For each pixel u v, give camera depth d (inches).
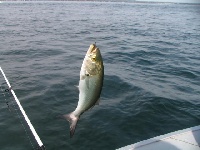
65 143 247.8
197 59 641.6
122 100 343.9
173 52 718.5
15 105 322.0
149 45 817.5
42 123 281.6
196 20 2005.4
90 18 1793.8
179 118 302.7
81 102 76.9
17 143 246.8
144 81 432.8
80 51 669.9
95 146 244.5
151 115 304.2
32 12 2148.1
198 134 192.1
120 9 3235.7
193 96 374.9
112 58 598.5
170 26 1482.5
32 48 685.3
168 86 415.8
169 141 182.4
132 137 260.8
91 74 75.6
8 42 772.6
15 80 413.7
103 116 296.5
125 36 1011.3
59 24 1360.7
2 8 2539.4
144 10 3270.2
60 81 410.6
